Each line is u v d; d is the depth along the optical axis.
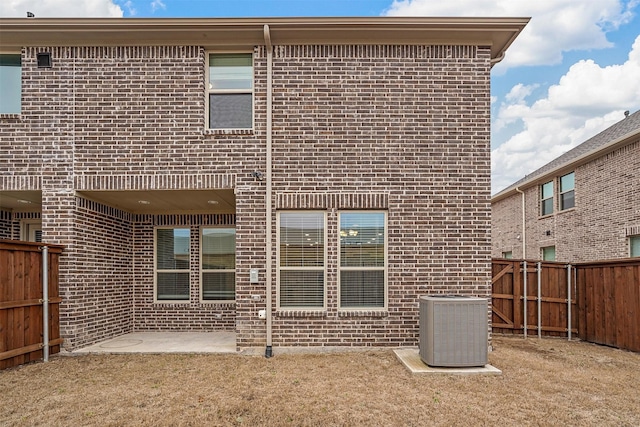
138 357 7.04
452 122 7.56
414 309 7.39
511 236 19.48
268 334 7.23
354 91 7.56
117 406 4.75
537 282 9.20
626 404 4.88
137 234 9.77
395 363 6.47
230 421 4.36
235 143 7.50
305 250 7.50
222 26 7.18
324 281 7.45
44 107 7.46
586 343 8.53
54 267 7.18
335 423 4.31
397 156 7.52
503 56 7.97
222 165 7.46
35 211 9.68
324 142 7.51
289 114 7.52
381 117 7.55
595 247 13.24
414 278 7.42
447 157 7.54
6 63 7.66
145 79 7.53
